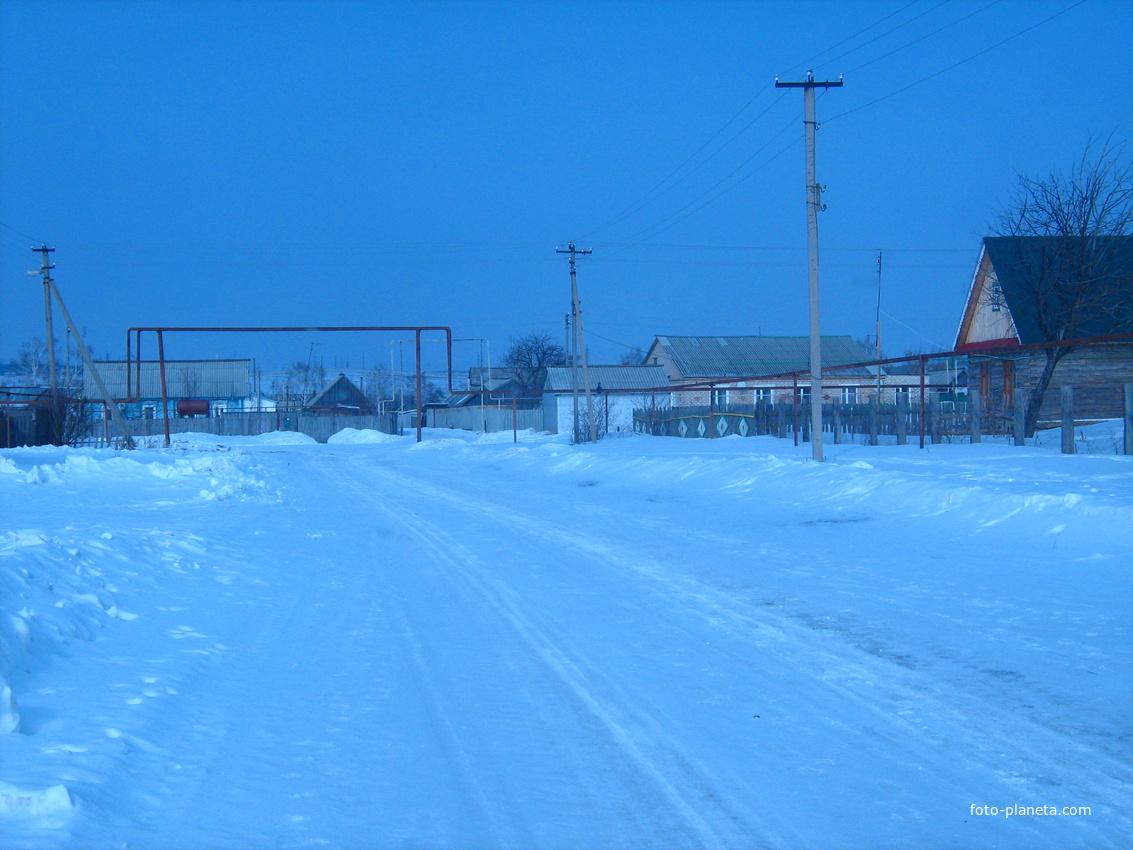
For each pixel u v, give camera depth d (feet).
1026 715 19.40
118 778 16.02
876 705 20.51
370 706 21.31
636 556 41.78
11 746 16.61
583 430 135.64
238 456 117.08
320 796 16.16
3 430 125.49
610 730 19.47
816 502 56.24
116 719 18.62
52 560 30.07
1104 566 33.32
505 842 14.43
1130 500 40.40
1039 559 35.55
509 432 205.46
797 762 17.47
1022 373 101.19
